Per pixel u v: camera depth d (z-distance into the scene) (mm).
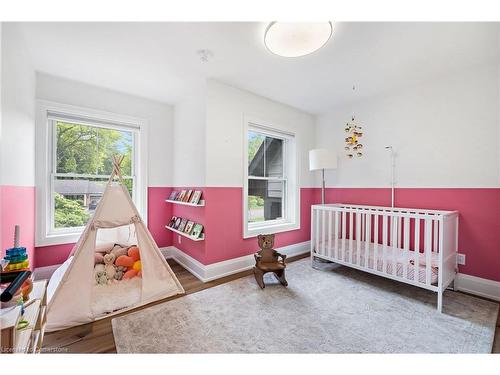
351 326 1704
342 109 3402
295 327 1693
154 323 1745
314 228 2977
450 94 2395
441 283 1909
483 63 2160
